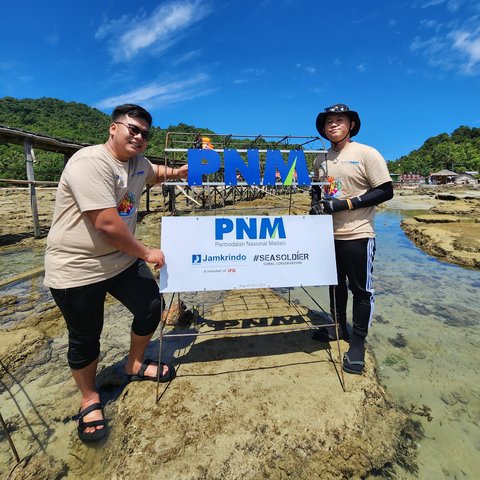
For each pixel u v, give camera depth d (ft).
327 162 9.43
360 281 8.95
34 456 6.77
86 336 7.12
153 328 8.16
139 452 6.51
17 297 15.40
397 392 8.73
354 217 8.91
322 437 6.92
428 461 6.67
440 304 14.66
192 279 8.27
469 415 7.93
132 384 8.61
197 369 9.11
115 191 6.81
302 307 13.26
